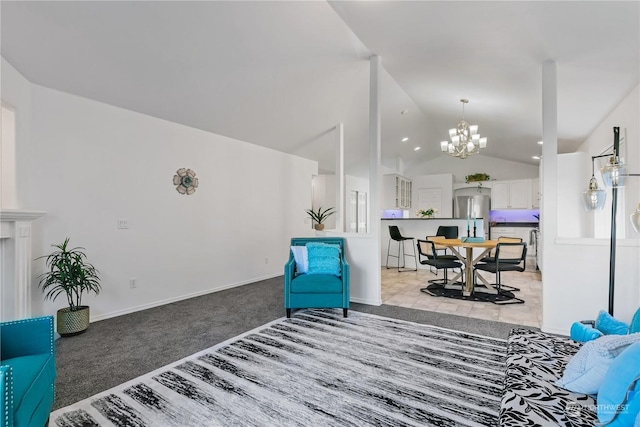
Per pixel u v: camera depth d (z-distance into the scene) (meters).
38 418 1.38
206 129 4.58
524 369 1.47
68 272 2.86
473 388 2.00
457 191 9.44
